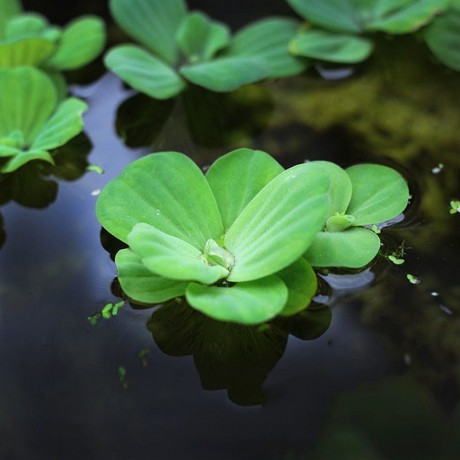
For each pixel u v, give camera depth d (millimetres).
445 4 908
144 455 738
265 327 772
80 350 771
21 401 756
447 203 821
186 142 874
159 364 764
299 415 745
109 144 875
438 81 897
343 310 776
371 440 736
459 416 740
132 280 771
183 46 913
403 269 790
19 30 921
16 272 805
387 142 859
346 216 785
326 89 899
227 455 736
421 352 762
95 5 977
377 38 929
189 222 791
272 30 923
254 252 767
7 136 868
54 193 845
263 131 875
